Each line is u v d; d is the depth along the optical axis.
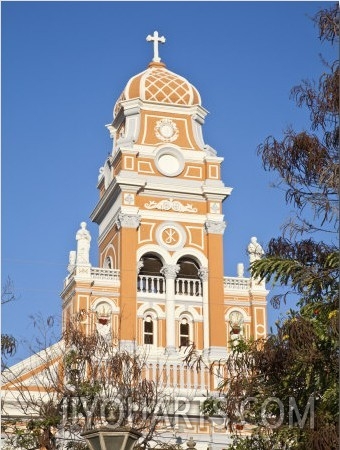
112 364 35.00
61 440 35.66
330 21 22.77
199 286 52.75
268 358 23.72
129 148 53.84
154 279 52.28
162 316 51.47
